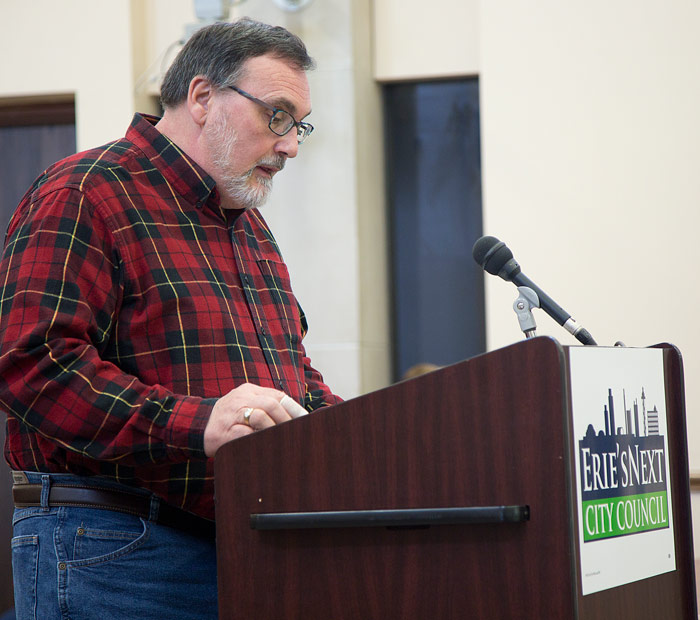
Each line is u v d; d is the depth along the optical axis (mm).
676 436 2486
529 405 2020
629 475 2230
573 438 2033
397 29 6664
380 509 2105
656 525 2340
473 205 6754
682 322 5824
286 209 6484
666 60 5910
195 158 2834
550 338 2018
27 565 2555
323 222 6430
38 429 2402
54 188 2607
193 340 2631
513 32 6098
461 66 6555
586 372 2104
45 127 7035
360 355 6355
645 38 5941
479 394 2061
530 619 1988
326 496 2146
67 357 2395
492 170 6098
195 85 2818
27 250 2518
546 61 6055
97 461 2543
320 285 6418
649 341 5848
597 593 2055
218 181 2812
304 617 2146
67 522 2537
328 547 2145
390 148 6891
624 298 5891
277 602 2166
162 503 2598
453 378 2082
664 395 2453
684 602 2441
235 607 2182
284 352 2938
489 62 6125
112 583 2514
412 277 6848
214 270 2760
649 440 2346
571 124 6012
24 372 2406
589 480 2070
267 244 3166
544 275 5996
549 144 6035
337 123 6422
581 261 5953
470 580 2047
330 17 6434
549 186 6023
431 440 2088
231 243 2867
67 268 2492
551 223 6008
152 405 2355
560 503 1979
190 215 2779
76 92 6664
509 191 6070
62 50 6688
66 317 2439
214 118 2779
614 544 2143
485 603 2029
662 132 5898
